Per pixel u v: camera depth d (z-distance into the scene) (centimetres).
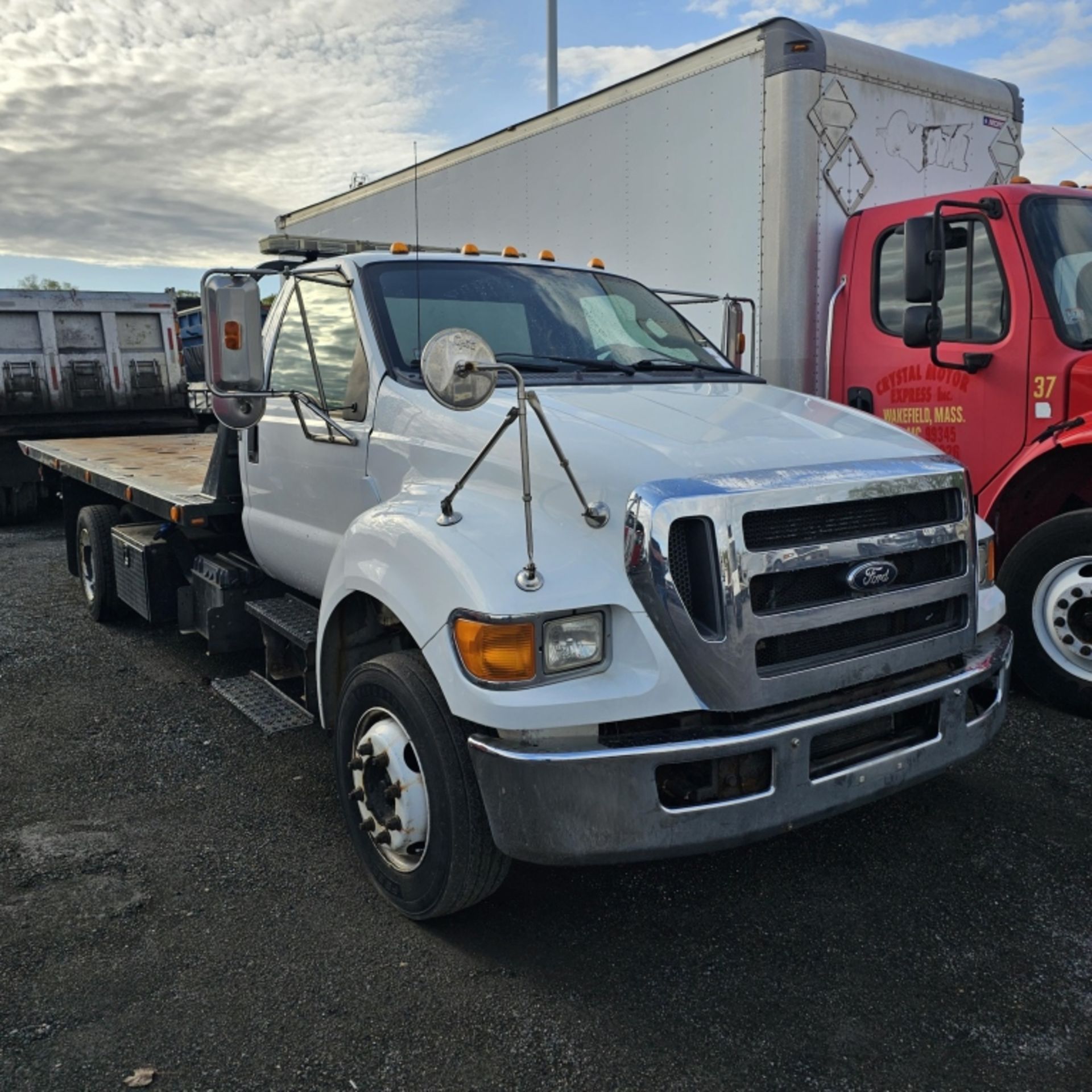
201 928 321
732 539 267
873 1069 252
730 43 640
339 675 367
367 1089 249
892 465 306
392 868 323
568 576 275
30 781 440
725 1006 278
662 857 269
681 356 448
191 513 509
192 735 495
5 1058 260
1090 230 533
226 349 352
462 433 338
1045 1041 261
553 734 268
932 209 561
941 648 310
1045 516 527
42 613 757
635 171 723
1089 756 438
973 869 349
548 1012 277
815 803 282
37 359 1300
